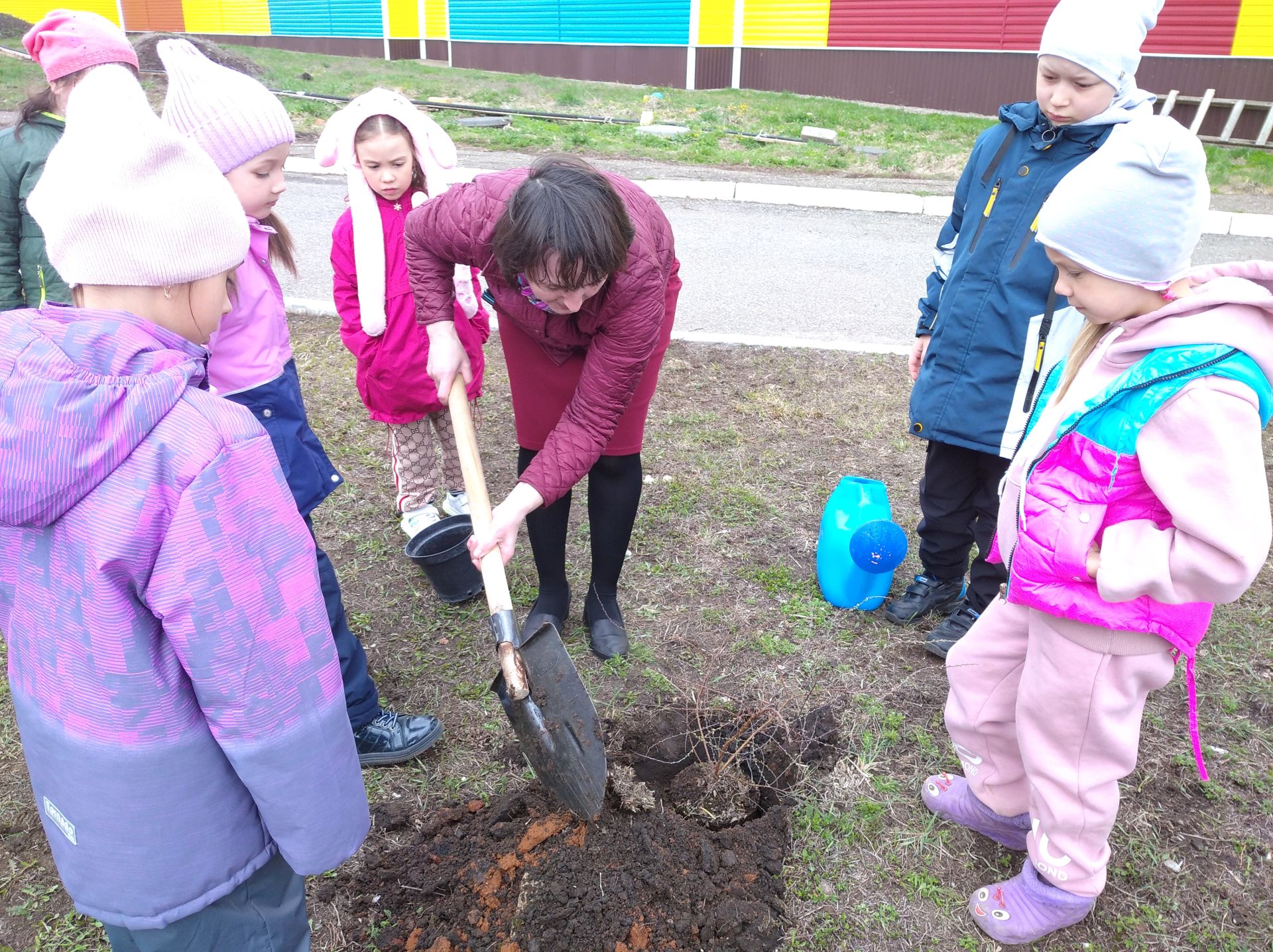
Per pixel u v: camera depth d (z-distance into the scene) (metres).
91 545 1.28
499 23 20.11
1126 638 1.86
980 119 14.64
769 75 17.41
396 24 21.89
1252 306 1.66
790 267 7.77
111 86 1.35
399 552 3.69
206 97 2.10
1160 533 1.71
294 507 1.44
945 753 2.73
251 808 1.53
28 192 3.31
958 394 2.89
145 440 1.28
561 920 2.08
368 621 3.28
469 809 2.46
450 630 3.24
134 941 1.57
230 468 1.33
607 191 1.98
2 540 1.39
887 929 2.21
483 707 2.88
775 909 2.22
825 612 3.36
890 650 3.19
